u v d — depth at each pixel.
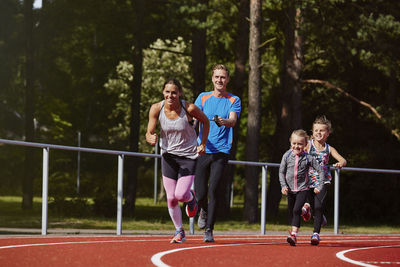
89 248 9.77
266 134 54.03
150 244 10.97
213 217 11.78
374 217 35.88
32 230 15.06
